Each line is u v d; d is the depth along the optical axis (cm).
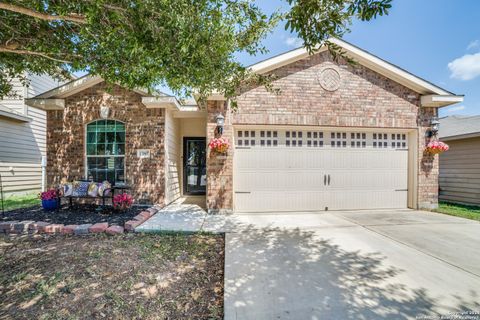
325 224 559
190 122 1002
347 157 713
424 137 723
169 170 803
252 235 475
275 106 667
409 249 403
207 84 376
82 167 750
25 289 268
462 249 404
